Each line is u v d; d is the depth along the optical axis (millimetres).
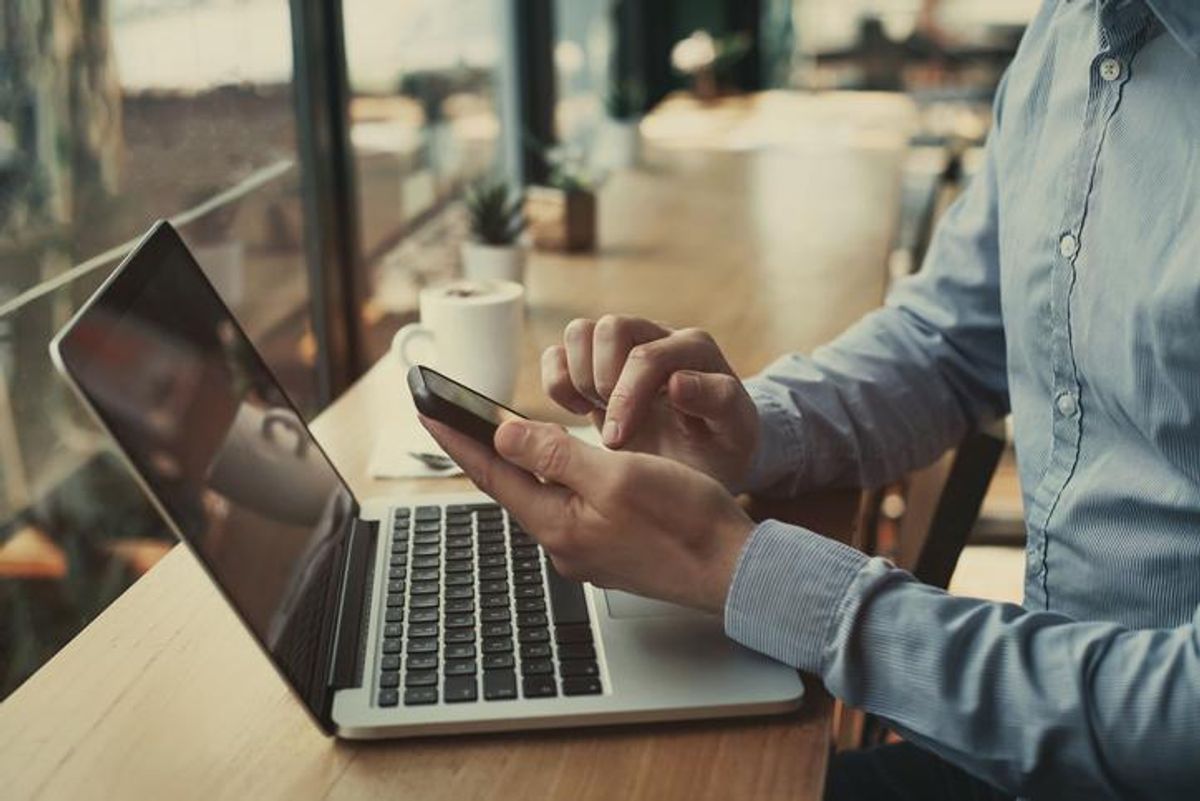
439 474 1171
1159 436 897
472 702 775
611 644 837
